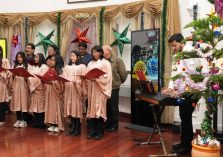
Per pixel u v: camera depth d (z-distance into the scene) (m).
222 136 4.07
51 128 4.66
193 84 3.00
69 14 6.36
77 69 4.36
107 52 4.41
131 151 3.70
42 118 4.92
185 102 3.40
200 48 3.06
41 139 4.21
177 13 4.89
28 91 4.98
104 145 3.95
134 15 5.54
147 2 5.32
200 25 3.01
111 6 5.86
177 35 3.42
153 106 3.90
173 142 4.11
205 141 3.09
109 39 5.96
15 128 4.88
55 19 6.51
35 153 3.59
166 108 4.96
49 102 4.63
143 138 4.30
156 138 4.32
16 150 3.70
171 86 3.47
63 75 4.46
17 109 4.93
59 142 4.06
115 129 4.79
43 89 4.84
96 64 4.20
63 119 4.67
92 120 4.28
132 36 5.02
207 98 2.98
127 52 5.83
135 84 4.96
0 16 6.82
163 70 4.91
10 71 4.79
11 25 6.85
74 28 6.44
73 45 6.44
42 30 6.82
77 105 4.35
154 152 3.67
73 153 3.60
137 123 5.05
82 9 6.21
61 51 6.46
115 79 4.72
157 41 4.63
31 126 5.02
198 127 4.50
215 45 3.06
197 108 4.13
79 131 4.48
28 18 6.75
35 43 6.83
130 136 4.43
